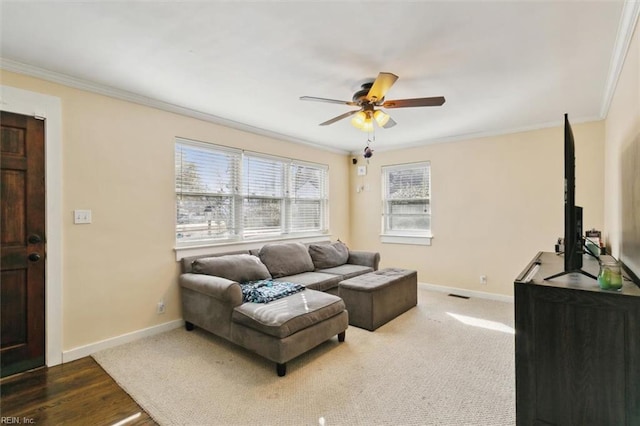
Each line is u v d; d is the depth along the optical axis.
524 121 3.70
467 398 1.98
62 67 2.36
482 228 4.25
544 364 1.46
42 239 2.41
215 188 3.63
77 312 2.58
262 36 1.94
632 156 1.86
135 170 2.93
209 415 1.84
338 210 5.41
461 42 1.99
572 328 1.40
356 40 1.98
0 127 2.23
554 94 2.85
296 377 2.24
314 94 2.88
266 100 3.04
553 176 3.75
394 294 3.47
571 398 1.41
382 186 5.25
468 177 4.36
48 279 2.43
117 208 2.81
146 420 1.80
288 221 4.55
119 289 2.82
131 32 1.90
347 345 2.77
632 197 1.85
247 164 3.99
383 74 2.04
